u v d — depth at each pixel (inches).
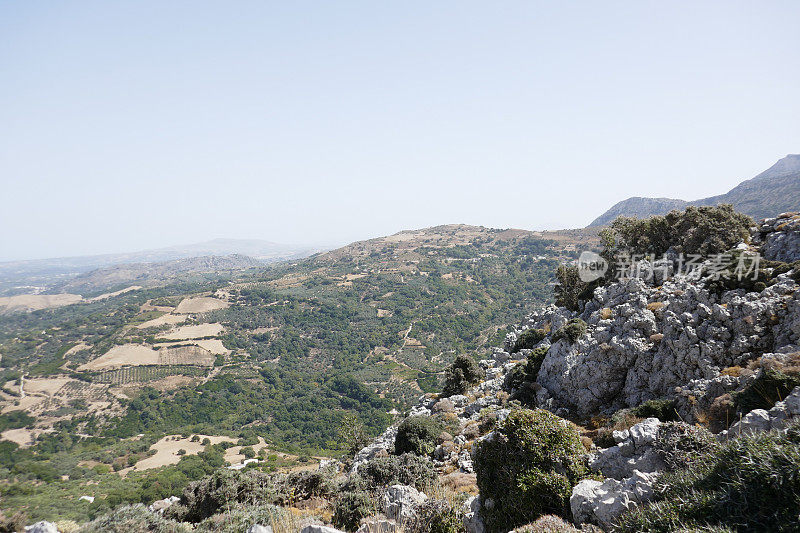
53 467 2549.2
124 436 4370.1
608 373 1173.1
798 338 863.7
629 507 360.5
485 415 1299.2
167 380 6348.4
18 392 4242.1
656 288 1389.0
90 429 4136.3
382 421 5467.5
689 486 324.5
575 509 407.8
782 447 269.7
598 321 1348.4
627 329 1208.8
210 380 6648.6
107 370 5994.1
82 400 4785.9
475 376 1847.9
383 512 587.5
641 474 388.5
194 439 4653.1
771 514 249.6
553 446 479.2
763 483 263.4
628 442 490.9
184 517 761.6
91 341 7032.5
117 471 3093.0
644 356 1118.4
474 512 492.4
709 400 860.6
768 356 786.2
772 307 956.0
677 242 1572.3
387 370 7106.3
